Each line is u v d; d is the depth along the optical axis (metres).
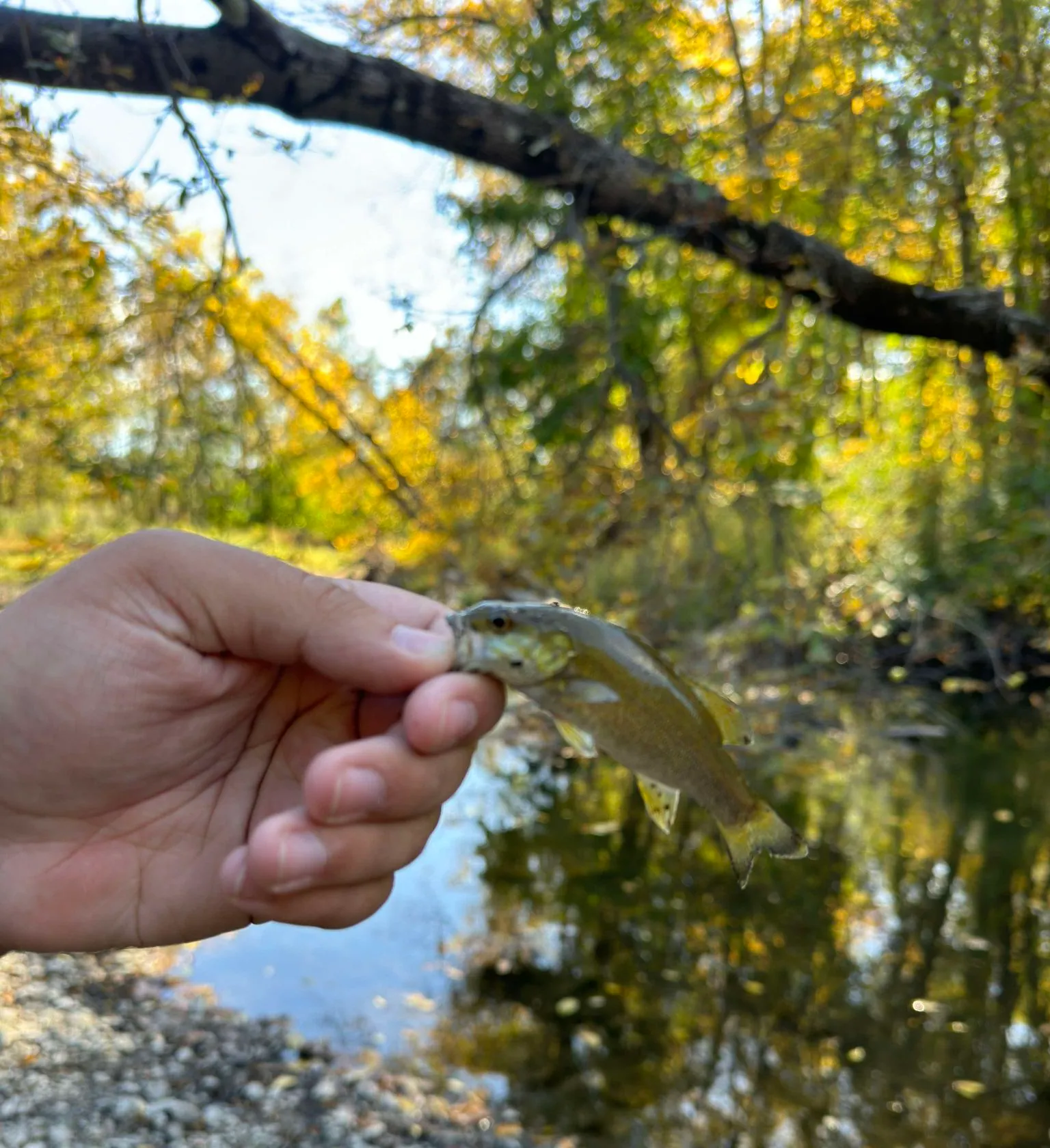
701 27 5.85
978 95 5.11
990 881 7.07
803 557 7.88
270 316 6.55
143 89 5.02
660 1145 4.37
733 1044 5.18
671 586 8.39
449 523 7.18
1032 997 5.62
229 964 5.89
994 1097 4.74
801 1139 4.42
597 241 6.25
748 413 5.91
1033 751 9.93
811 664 9.80
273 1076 4.74
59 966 5.67
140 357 5.48
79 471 5.15
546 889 6.96
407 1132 4.38
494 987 5.70
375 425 7.64
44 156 4.39
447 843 7.76
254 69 5.08
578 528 6.56
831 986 5.74
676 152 6.01
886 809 8.41
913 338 7.83
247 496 6.42
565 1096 4.71
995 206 6.32
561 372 7.21
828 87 5.52
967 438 8.36
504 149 5.76
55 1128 4.14
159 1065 4.77
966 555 9.80
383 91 5.41
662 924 6.46
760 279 6.55
